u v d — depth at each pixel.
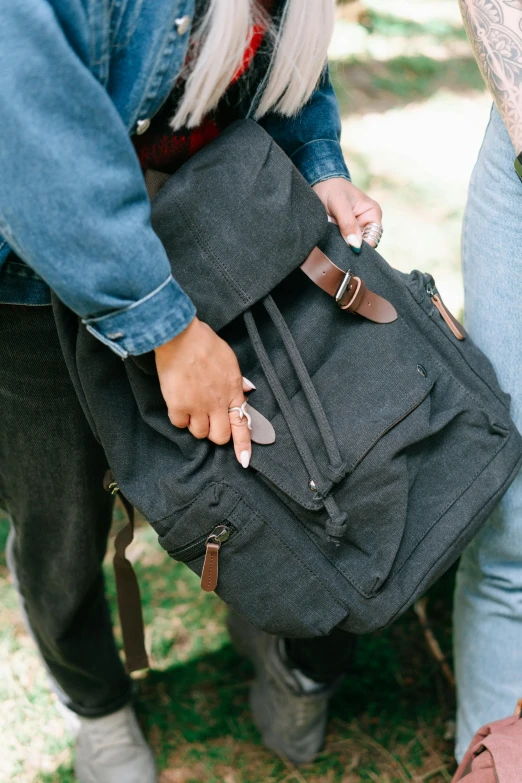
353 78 3.95
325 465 1.00
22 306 1.02
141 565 1.86
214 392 0.95
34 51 0.74
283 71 1.01
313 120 1.19
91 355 0.98
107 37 0.81
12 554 1.38
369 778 1.54
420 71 4.09
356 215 1.21
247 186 0.98
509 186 1.13
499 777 0.91
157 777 1.54
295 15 0.97
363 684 1.67
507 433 1.12
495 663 1.36
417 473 1.09
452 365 1.14
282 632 1.08
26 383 1.08
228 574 1.03
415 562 1.08
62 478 1.17
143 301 0.85
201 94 0.91
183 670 1.70
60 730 1.59
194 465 0.99
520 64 0.99
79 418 1.12
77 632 1.39
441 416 1.07
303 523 1.04
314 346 1.05
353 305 1.05
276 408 1.03
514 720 1.06
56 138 0.77
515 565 1.30
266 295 1.01
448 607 1.79
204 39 0.89
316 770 1.56
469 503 1.10
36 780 1.52
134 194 0.83
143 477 1.03
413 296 1.13
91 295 0.83
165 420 1.01
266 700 1.57
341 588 1.05
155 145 1.00
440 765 1.55
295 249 1.00
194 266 0.97
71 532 1.22
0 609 1.78
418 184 3.15
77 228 0.79
